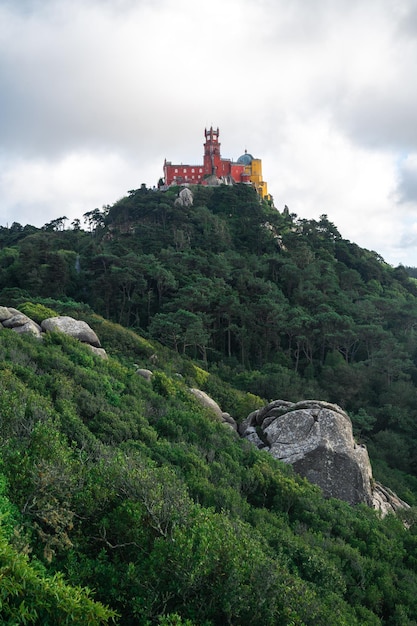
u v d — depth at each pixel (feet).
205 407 134.82
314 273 299.17
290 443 114.32
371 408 202.28
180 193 425.69
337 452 110.01
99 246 317.01
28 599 30.27
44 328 149.07
